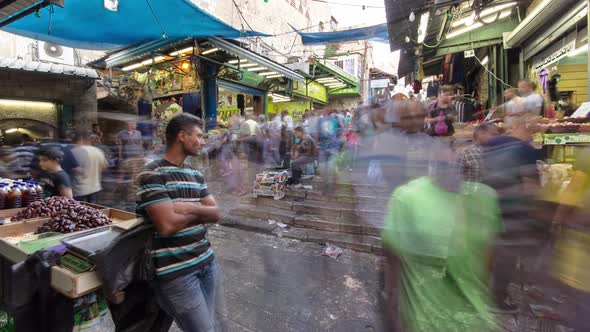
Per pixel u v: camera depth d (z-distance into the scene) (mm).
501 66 7219
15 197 2953
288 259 4035
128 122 5871
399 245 1406
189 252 1781
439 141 1534
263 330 2660
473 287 1363
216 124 9234
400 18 6398
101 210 2967
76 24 6133
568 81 4996
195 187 1837
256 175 6234
